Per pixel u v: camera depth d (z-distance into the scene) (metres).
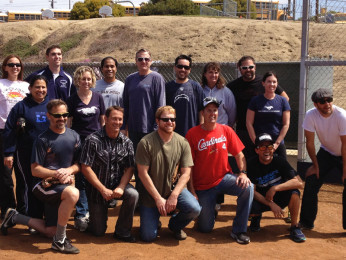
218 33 25.16
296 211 4.70
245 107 5.88
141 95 5.39
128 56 25.27
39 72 5.59
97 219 4.59
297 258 4.15
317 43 22.86
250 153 5.91
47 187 4.25
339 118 4.83
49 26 33.56
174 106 5.40
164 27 27.05
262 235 4.83
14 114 4.71
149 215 4.52
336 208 5.85
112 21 29.83
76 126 5.20
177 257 4.10
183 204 4.48
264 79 5.50
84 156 4.43
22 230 4.79
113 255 4.11
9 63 5.23
